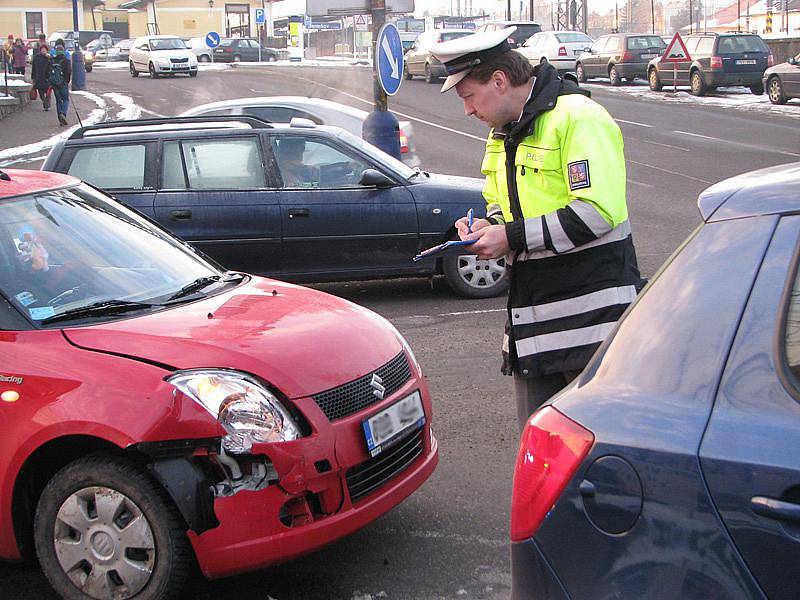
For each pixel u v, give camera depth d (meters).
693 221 12.80
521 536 2.34
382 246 8.88
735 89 33.22
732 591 1.99
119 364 3.71
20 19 78.50
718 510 2.01
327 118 13.48
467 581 4.00
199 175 8.82
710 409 2.10
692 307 2.23
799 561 1.91
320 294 4.73
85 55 49.53
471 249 3.48
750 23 84.06
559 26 69.12
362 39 71.75
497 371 6.92
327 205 8.79
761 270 2.16
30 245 4.33
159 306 4.28
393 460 4.07
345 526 3.75
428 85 37.66
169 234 5.08
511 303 3.71
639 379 2.25
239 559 3.56
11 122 26.86
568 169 3.44
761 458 1.98
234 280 4.84
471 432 5.71
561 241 3.42
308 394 3.74
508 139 3.61
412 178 9.07
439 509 4.68
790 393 2.02
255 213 8.73
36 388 3.71
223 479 3.57
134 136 8.88
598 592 2.17
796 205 2.19
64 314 4.06
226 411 3.57
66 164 8.80
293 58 61.91
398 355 4.28
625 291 3.57
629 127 23.64
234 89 36.66
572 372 3.63
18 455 3.70
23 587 4.07
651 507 2.10
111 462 3.62
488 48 3.54
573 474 2.22
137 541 3.61
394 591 3.95
